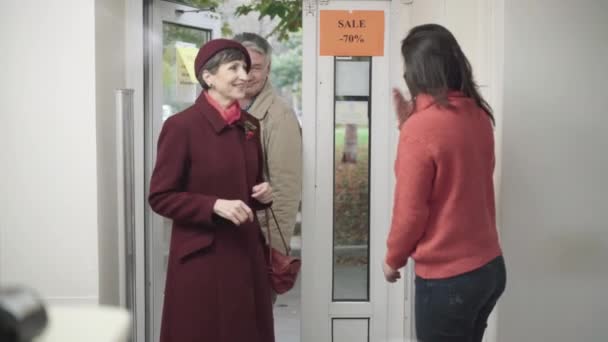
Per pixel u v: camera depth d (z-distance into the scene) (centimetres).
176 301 296
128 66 380
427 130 237
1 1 326
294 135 373
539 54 313
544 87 314
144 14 388
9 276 334
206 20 440
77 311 73
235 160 296
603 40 314
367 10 388
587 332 325
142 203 390
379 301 400
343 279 402
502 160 315
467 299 243
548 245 321
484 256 245
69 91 330
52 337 67
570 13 312
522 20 311
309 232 398
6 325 58
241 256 298
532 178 317
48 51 329
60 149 331
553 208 320
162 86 405
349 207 399
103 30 344
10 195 332
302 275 400
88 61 329
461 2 336
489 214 254
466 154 240
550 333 324
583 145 318
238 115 301
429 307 247
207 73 295
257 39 376
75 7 328
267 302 312
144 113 392
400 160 243
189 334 294
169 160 289
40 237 334
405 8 389
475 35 333
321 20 388
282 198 371
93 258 334
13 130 330
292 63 1406
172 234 300
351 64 394
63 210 333
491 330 326
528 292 322
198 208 282
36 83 329
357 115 395
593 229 321
